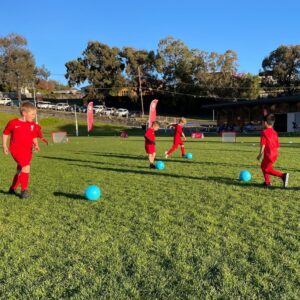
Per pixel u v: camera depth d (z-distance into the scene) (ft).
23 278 11.96
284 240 14.80
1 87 291.17
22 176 23.56
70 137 129.90
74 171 36.27
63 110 229.66
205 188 25.73
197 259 13.09
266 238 15.05
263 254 13.39
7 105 235.40
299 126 143.74
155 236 15.57
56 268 12.67
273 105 153.48
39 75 255.09
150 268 12.46
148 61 253.03
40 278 11.95
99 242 14.98
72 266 12.78
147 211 19.65
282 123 151.12
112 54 253.44
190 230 16.29
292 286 11.06
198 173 33.04
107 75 255.50
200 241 14.87
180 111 262.06
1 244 14.94
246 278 11.63
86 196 22.65
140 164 41.06
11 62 239.71
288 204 20.68
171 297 10.60
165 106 264.93
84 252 13.97
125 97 276.00
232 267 12.42
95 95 253.85
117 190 25.68
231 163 40.47
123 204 21.39
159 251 13.89
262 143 25.61
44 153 59.31
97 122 196.44
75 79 254.88
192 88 243.40
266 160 25.77
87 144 83.15
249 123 162.61
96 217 18.72
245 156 48.44
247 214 18.72
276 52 243.40
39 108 232.94
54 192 25.43
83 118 202.39
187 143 81.20
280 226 16.65
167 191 24.98
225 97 233.55
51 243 14.97
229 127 157.69
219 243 14.62
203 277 11.76
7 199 23.36
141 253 13.73
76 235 15.89
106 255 13.65
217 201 21.70
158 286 11.23
